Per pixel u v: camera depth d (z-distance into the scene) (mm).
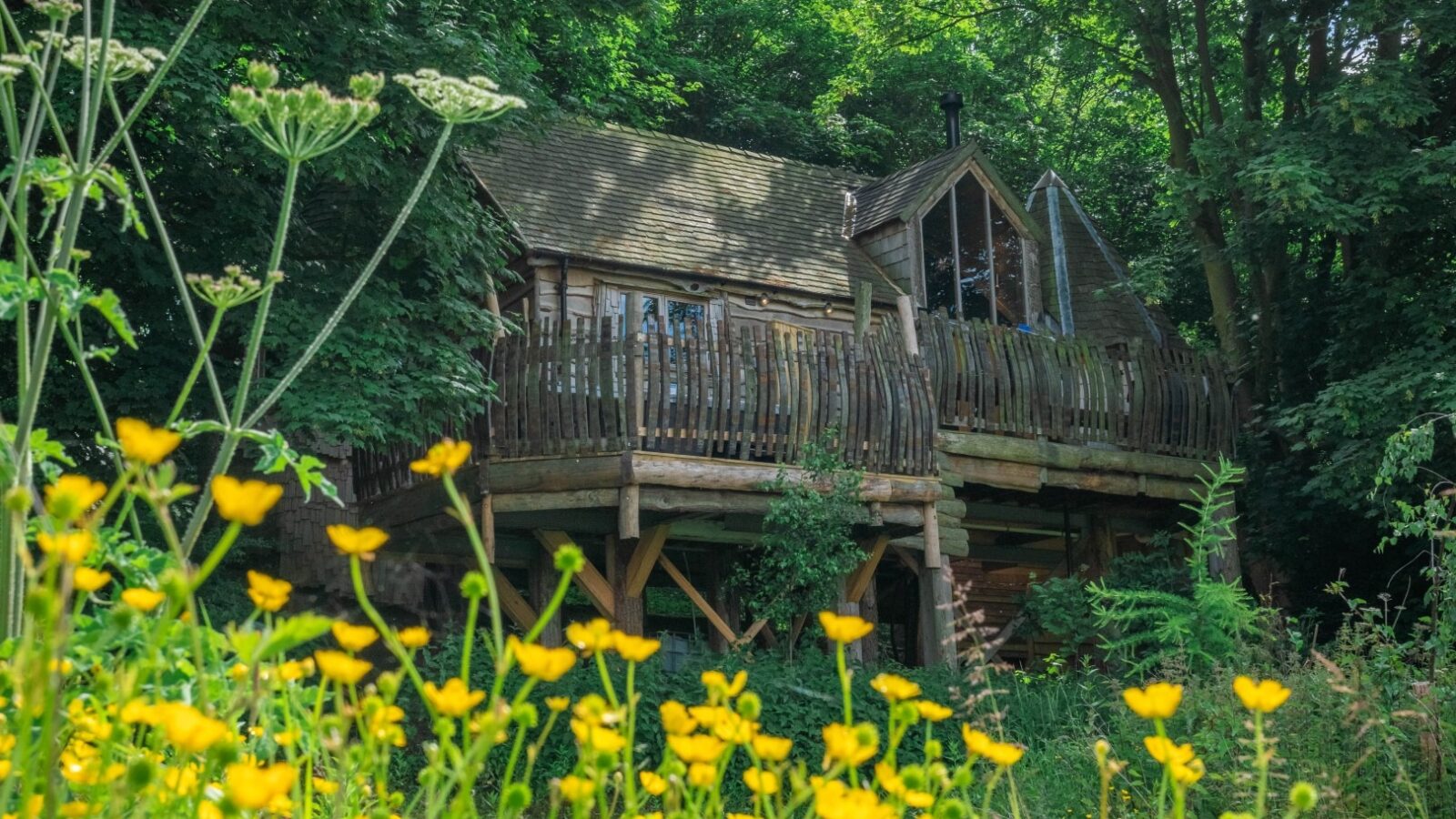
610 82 23203
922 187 19172
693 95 28266
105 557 2328
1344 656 7578
